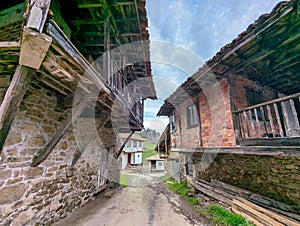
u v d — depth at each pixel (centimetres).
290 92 477
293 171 265
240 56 312
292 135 272
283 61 317
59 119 307
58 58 175
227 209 363
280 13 219
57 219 299
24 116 234
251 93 405
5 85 214
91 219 316
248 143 305
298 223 234
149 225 298
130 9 275
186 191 512
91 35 357
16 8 257
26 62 147
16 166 219
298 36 246
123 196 480
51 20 143
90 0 266
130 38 345
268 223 264
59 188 307
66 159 330
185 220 318
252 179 338
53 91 291
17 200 218
